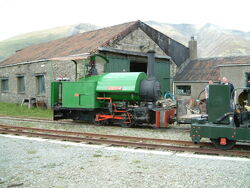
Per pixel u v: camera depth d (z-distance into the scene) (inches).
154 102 454.9
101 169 222.5
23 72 930.7
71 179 200.7
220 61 965.2
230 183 190.5
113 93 468.1
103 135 362.3
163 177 203.0
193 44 1066.7
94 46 701.9
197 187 184.1
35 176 207.5
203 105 590.6
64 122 518.0
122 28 801.6
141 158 254.4
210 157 255.6
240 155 260.4
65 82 503.8
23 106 854.5
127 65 777.6
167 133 392.2
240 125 276.5
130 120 447.8
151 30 873.5
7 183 194.2
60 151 282.7
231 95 292.2
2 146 306.2
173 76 977.5
